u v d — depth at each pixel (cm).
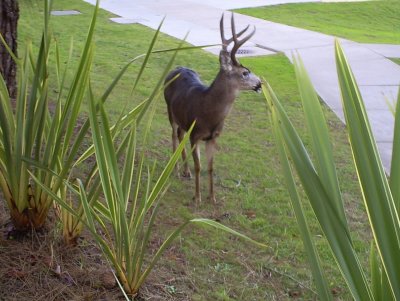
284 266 432
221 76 492
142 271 392
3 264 365
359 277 184
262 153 664
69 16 1495
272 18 1638
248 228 486
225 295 384
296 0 1984
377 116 805
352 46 1245
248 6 1825
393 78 998
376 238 176
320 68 1064
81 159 368
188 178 576
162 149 636
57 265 371
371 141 176
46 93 344
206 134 510
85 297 350
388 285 188
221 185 568
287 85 958
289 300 392
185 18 1561
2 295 342
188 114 514
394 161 186
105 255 365
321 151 187
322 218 184
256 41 1295
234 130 738
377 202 175
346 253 185
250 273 418
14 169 358
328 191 186
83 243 402
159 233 455
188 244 445
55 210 402
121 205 320
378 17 1784
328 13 1794
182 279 395
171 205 511
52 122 351
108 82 893
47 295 348
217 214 506
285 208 527
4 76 607
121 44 1194
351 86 179
